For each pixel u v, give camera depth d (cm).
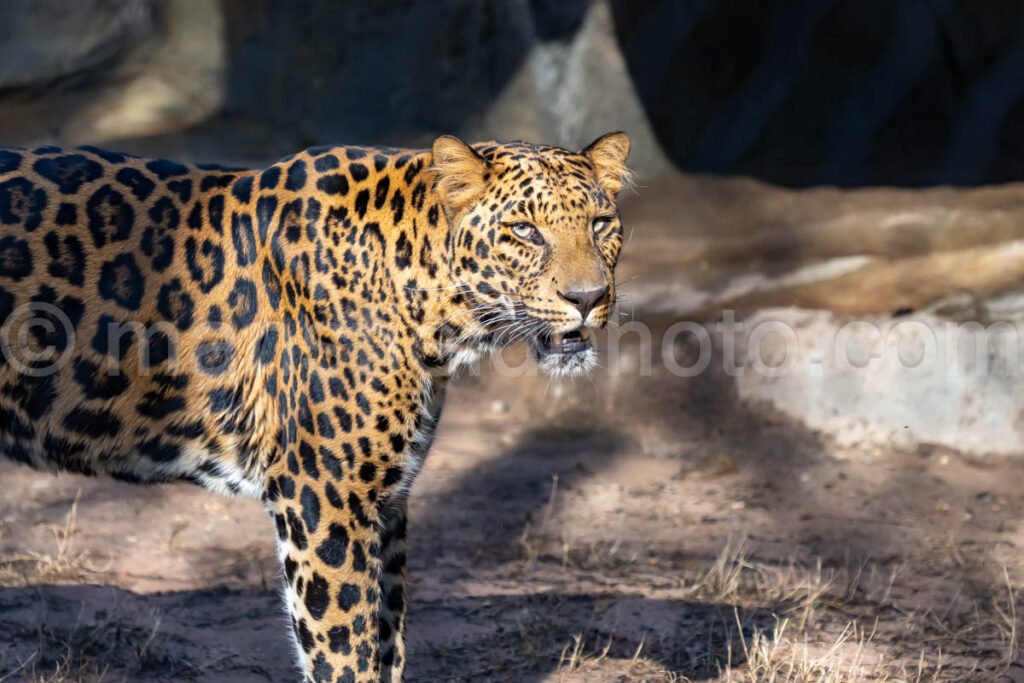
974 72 2998
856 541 1688
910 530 1728
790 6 3016
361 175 1031
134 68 3119
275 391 1019
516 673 1236
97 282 1013
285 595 1024
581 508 1783
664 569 1572
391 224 1013
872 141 3030
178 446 1046
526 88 2844
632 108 2806
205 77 3105
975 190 2498
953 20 3008
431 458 1944
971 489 1878
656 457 1994
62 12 3095
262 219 1030
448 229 1007
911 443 2022
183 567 1518
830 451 2012
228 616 1360
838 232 2341
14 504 1691
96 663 1209
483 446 2008
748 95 3016
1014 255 2164
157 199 1037
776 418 2078
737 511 1791
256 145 2986
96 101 3062
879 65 3053
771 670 1241
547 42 2809
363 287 1004
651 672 1244
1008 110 2972
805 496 1853
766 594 1471
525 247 1002
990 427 1995
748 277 2255
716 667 1262
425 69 2933
